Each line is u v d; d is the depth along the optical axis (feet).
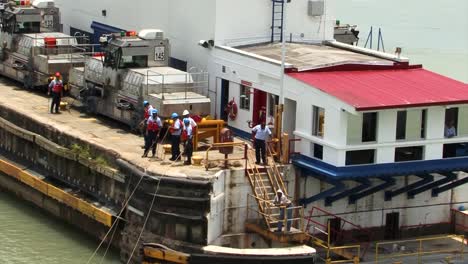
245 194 143.54
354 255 143.33
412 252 147.54
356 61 156.97
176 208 139.33
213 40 170.30
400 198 152.87
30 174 168.14
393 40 303.68
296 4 175.63
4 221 161.07
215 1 169.37
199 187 138.21
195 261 136.98
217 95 170.50
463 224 155.94
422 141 147.33
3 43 204.64
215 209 139.44
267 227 140.36
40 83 191.62
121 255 145.89
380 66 158.51
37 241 152.66
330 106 143.23
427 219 155.43
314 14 176.14
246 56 161.79
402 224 153.79
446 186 154.30
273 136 149.59
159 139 159.53
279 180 144.97
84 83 179.93
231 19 170.71
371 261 143.43
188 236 139.23
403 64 159.94
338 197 147.64
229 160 146.51
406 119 146.72
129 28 196.65
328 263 140.77
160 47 172.04
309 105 147.33
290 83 151.02
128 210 145.48
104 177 152.35
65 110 180.75
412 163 146.82
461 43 301.22
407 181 152.56
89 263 144.77
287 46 171.42
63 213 161.07
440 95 147.84
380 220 152.25
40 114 176.45
